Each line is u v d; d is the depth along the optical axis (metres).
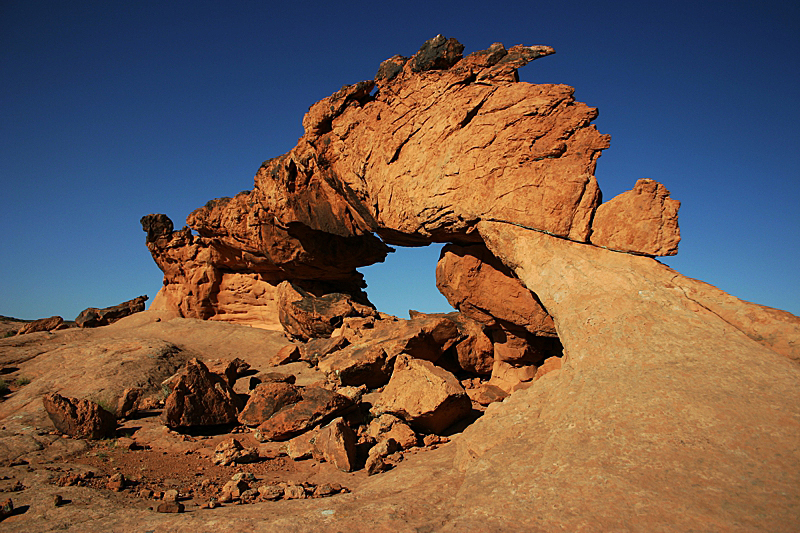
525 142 11.51
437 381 10.77
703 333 7.66
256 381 15.58
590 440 6.37
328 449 9.66
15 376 17.28
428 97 13.59
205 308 29.64
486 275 13.77
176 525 5.60
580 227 10.34
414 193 13.56
